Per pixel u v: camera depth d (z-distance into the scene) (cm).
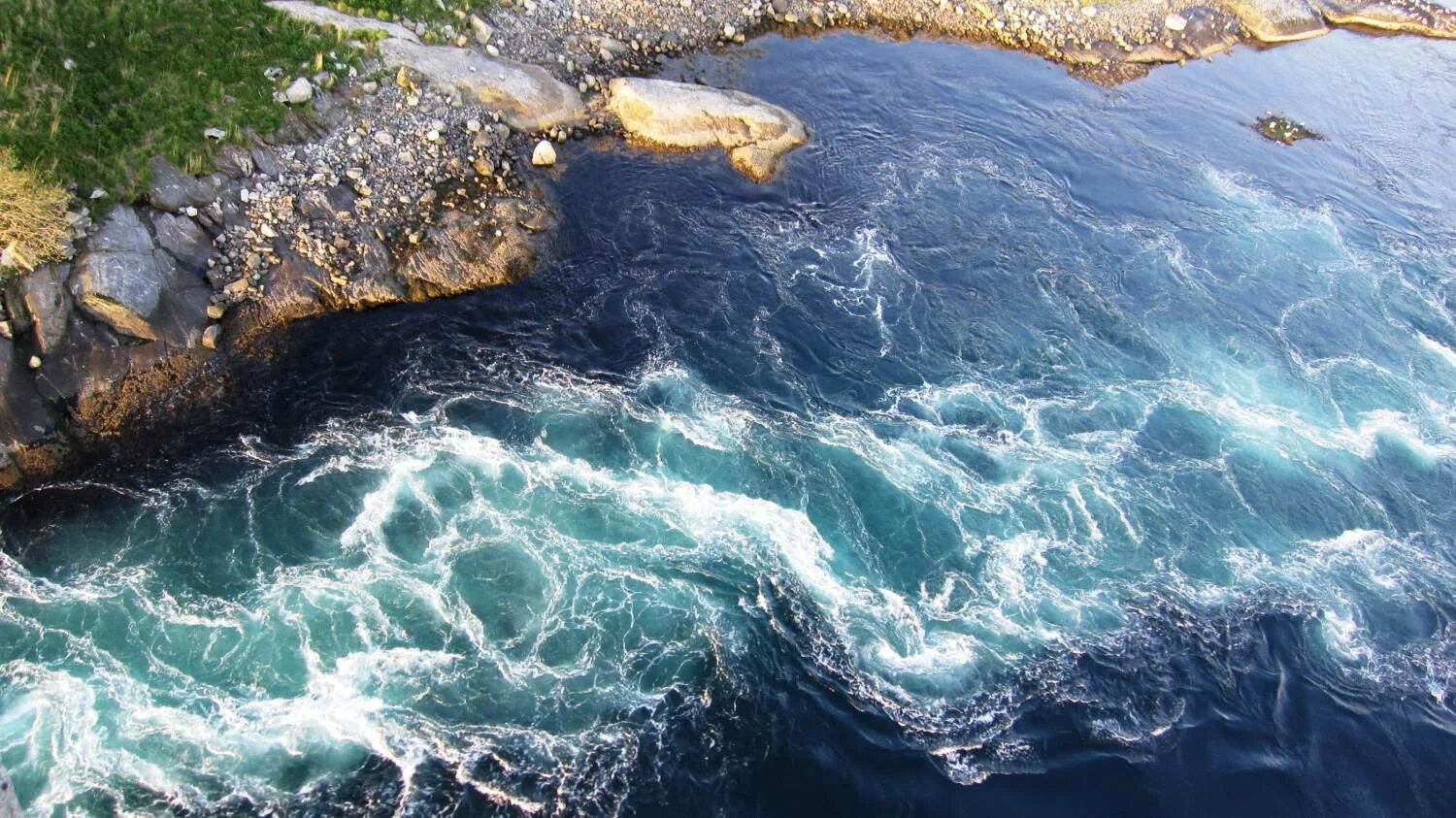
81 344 1864
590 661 1600
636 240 2531
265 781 1395
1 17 2136
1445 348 2592
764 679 1606
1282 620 1823
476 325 2220
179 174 2117
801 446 2044
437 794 1400
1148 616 1794
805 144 3009
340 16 2731
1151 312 2577
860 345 2333
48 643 1545
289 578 1675
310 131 2370
